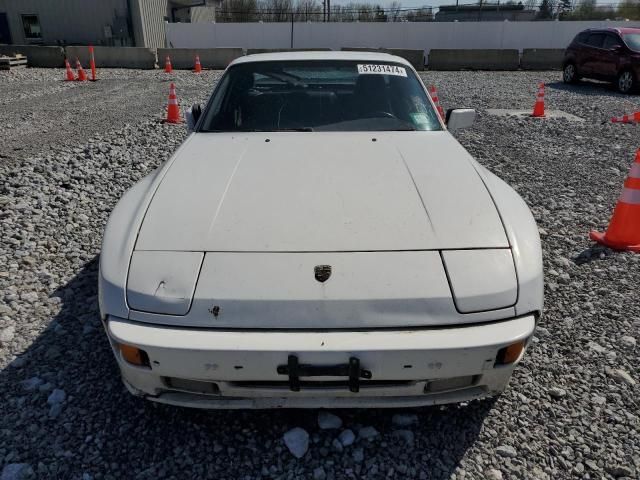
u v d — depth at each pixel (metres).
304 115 3.06
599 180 5.54
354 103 3.14
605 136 7.66
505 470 1.94
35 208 4.56
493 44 22.52
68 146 6.72
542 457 2.00
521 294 1.83
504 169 5.91
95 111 9.39
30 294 3.11
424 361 1.72
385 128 2.99
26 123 8.26
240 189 2.25
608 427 2.14
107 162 5.93
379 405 1.88
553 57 18.66
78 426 2.12
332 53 3.48
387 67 3.34
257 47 23.50
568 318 2.90
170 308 1.78
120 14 23.36
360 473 1.93
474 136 7.62
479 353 1.73
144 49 18.23
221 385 1.81
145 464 1.96
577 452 2.02
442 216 2.06
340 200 2.16
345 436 2.07
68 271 3.43
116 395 2.30
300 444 2.02
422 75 16.78
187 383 1.85
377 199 2.16
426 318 1.76
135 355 1.79
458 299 1.77
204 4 30.17
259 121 3.04
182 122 8.30
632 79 12.22
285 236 1.95
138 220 2.07
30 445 2.02
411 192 2.22
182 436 2.08
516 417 2.19
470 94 12.10
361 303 1.76
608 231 3.88
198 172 2.42
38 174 5.43
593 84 14.38
